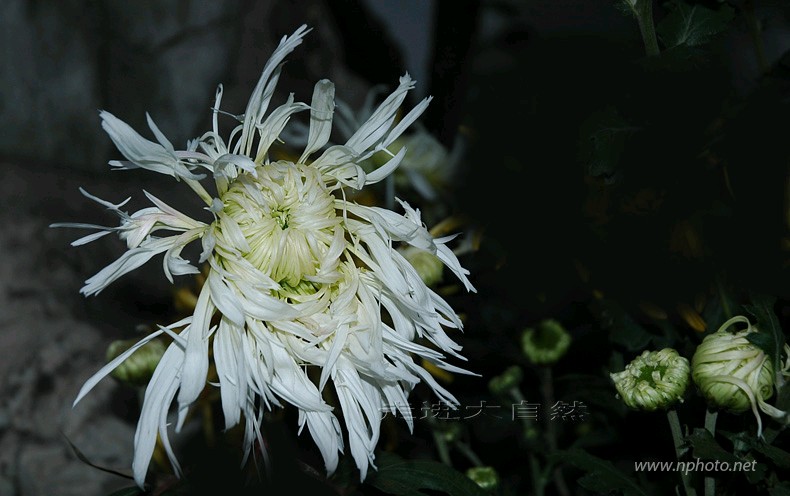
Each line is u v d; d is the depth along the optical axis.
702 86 0.49
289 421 0.57
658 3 0.51
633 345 0.52
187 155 0.44
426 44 0.96
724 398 0.44
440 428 0.58
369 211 0.46
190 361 0.43
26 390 0.71
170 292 0.81
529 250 0.56
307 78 0.92
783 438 0.48
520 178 0.56
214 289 0.43
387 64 0.94
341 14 0.94
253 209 0.45
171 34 0.91
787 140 0.49
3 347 0.72
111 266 0.43
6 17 0.87
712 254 0.50
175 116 0.92
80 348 0.74
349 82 0.94
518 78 0.58
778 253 0.50
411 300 0.45
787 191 0.49
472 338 0.65
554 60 0.57
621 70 0.52
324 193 0.46
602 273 0.53
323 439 0.44
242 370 0.43
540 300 0.57
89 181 0.88
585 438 0.58
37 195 0.85
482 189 0.57
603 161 0.48
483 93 0.59
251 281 0.44
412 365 0.45
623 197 0.51
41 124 0.90
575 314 0.60
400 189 0.64
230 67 0.94
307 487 0.53
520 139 0.56
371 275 0.46
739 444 0.46
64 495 0.69
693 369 0.45
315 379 0.51
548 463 0.59
